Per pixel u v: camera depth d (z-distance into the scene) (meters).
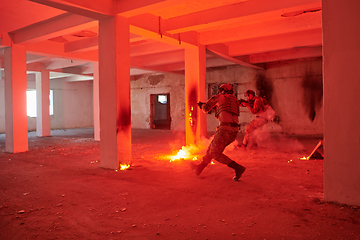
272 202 3.47
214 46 9.03
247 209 3.25
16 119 8.11
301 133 12.37
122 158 5.71
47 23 7.05
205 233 2.66
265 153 7.27
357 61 3.15
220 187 4.17
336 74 3.28
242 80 13.81
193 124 8.49
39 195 3.90
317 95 11.97
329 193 3.41
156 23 6.77
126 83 5.80
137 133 14.32
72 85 20.11
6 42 7.89
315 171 5.11
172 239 2.55
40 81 13.35
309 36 8.45
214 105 4.74
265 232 2.65
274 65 12.93
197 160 6.46
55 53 9.30
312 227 2.74
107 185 4.38
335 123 3.32
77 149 8.68
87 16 5.54
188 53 8.52
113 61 5.60
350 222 2.82
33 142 10.73
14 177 4.96
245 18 6.13
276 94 12.91
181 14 6.72
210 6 6.18
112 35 5.59
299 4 5.40
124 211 3.26
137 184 4.41
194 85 8.43
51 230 2.77
